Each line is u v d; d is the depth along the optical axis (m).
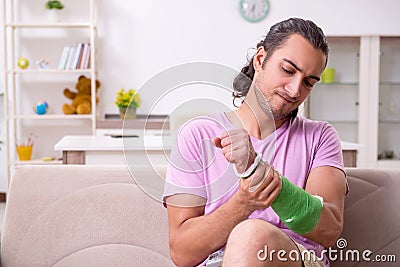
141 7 6.18
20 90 6.11
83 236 1.83
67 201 1.85
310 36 1.45
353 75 6.11
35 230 1.83
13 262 1.82
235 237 1.23
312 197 1.39
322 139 1.62
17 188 1.87
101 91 6.17
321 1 6.27
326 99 6.10
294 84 1.44
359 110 6.11
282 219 1.38
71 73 6.12
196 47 6.23
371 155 6.13
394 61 6.11
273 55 1.47
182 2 6.20
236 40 6.24
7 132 5.84
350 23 6.31
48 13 5.88
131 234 1.83
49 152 6.14
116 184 1.87
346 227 1.82
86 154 3.16
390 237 1.83
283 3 6.25
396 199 1.85
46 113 5.97
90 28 5.86
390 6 6.31
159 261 1.82
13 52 5.82
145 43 6.19
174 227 1.46
